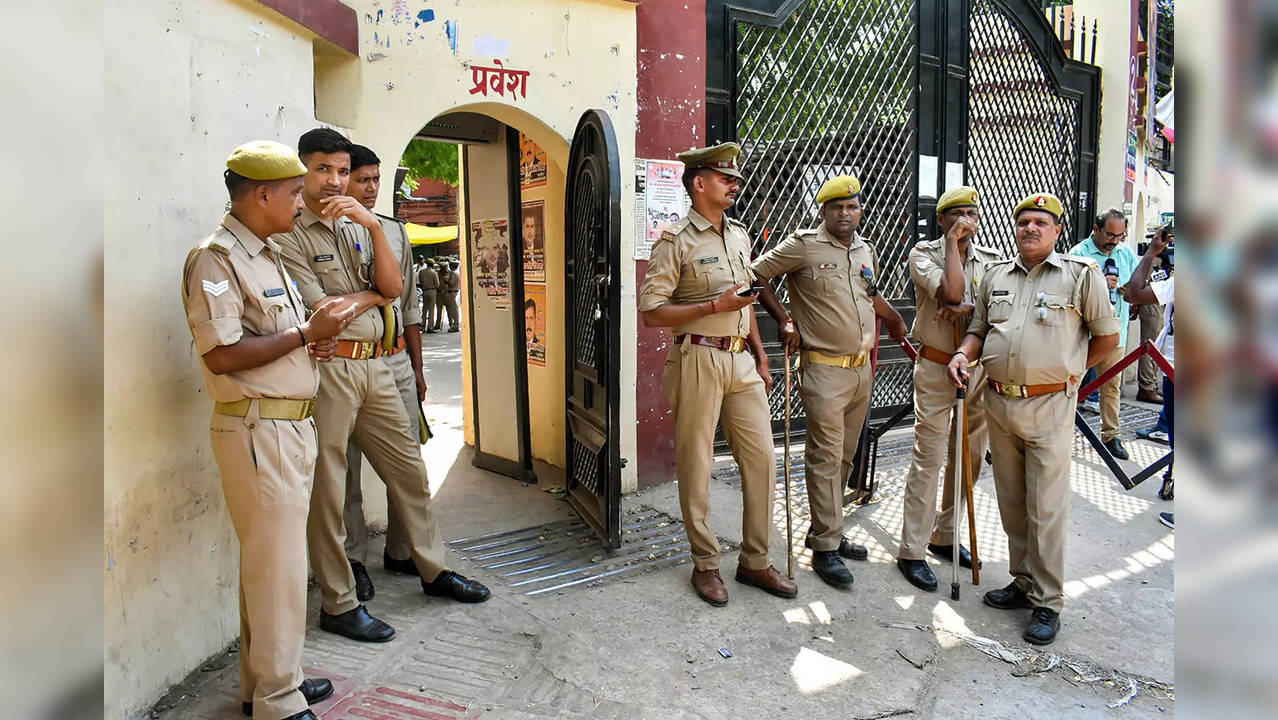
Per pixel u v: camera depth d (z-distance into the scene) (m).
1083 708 2.79
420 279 16.61
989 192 7.27
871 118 6.18
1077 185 7.98
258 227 2.40
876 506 4.86
